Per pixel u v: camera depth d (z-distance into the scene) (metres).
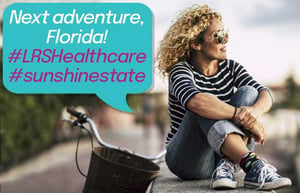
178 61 3.25
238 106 2.97
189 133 3.04
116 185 2.96
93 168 3.01
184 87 2.99
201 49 3.18
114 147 3.24
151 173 2.98
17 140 12.61
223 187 2.76
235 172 3.08
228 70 3.31
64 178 10.79
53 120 14.53
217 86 3.25
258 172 2.71
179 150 3.11
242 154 2.77
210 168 3.18
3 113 11.44
